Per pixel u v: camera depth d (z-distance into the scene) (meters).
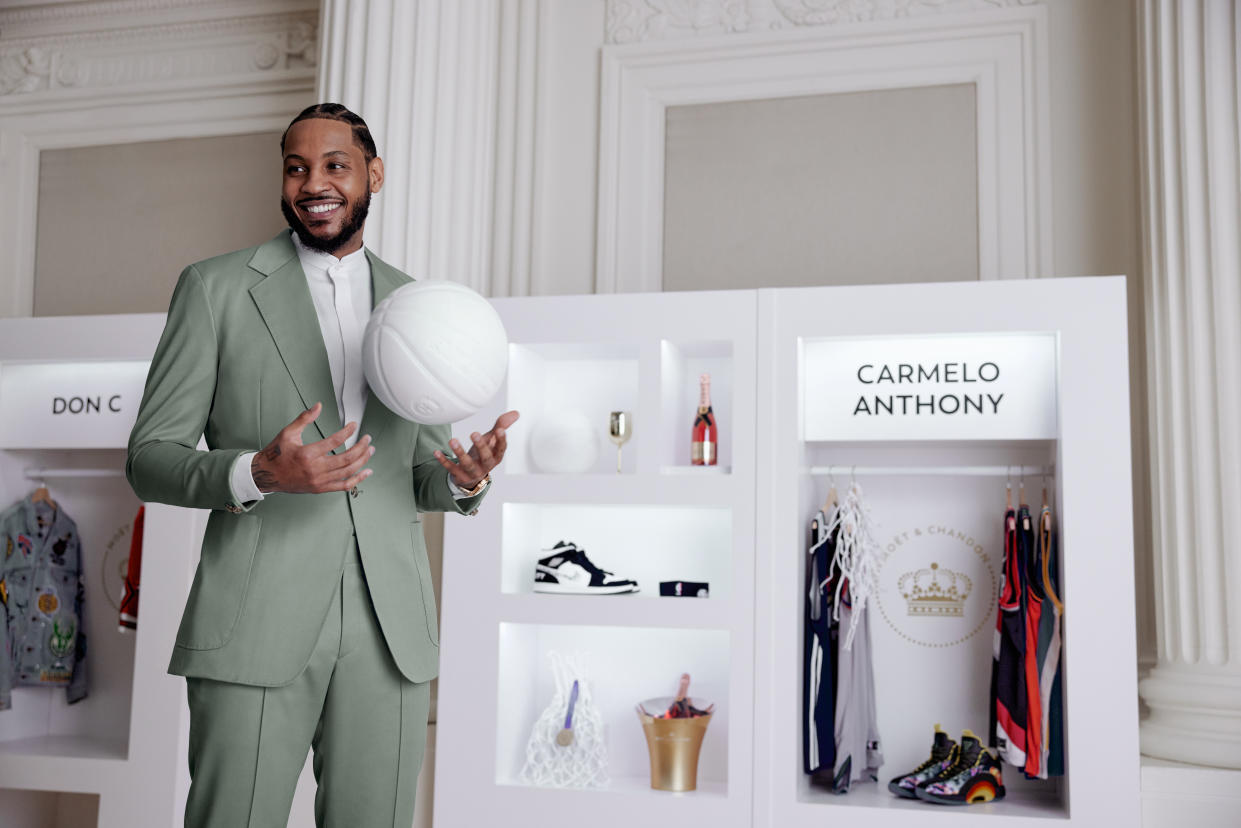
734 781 3.10
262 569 1.54
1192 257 3.30
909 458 3.68
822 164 4.02
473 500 1.74
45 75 4.86
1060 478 3.09
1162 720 3.21
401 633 1.62
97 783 3.43
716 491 3.23
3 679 3.77
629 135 4.20
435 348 1.60
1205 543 3.18
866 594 3.29
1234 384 3.20
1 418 3.84
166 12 4.77
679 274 4.10
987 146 3.88
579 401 3.80
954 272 3.86
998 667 3.19
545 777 3.27
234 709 1.52
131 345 3.64
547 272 4.21
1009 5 3.91
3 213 4.80
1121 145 3.75
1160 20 3.47
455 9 4.04
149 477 1.50
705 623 3.18
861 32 4.02
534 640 3.63
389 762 1.61
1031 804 3.13
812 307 3.23
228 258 1.68
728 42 4.14
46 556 3.94
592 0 4.32
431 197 3.85
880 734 3.58
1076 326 3.06
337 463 1.40
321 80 3.94
